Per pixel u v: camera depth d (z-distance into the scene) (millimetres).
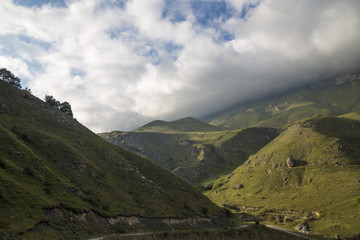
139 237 63750
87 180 82125
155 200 95188
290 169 178375
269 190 170625
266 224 132750
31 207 49562
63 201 60188
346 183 137875
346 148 171875
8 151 68438
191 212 101500
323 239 102688
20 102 123562
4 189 49844
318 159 172250
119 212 73562
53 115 133125
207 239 80250
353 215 110062
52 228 48688
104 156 111062
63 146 93312
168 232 74125
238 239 88625
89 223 60625
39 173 66188
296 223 124438
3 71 147750
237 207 169250
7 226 40188
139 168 119375
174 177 130750
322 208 127625
